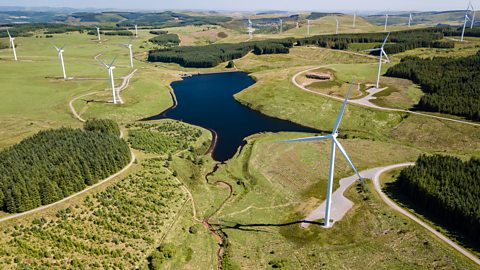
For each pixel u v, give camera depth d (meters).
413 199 87.56
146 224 78.88
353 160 113.94
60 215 74.94
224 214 88.88
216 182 104.50
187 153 121.06
